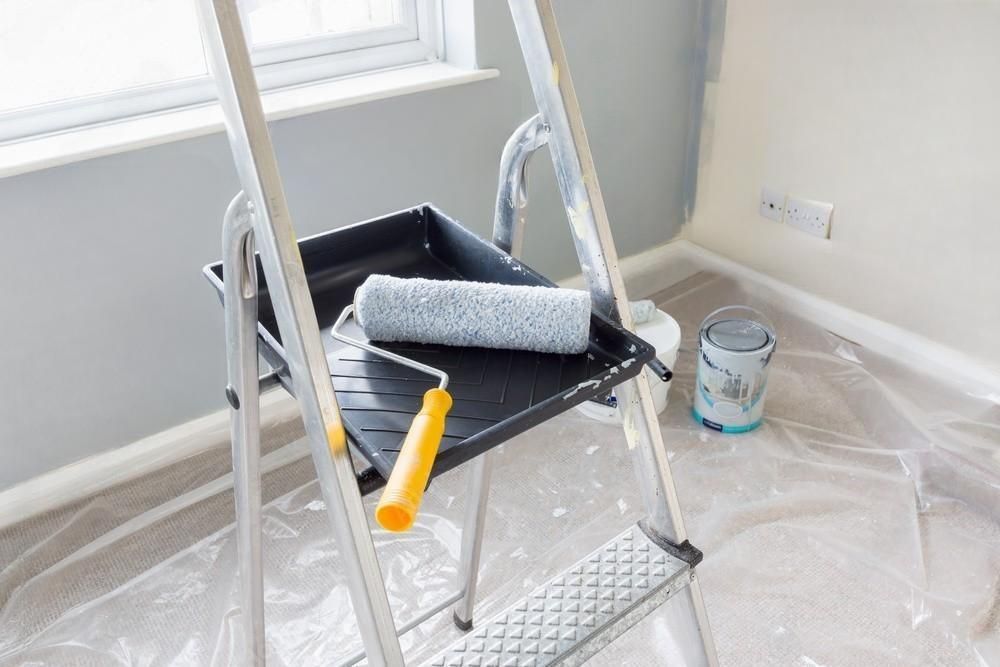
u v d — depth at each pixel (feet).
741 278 7.01
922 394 5.70
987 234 5.27
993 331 5.47
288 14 5.10
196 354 5.21
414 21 5.55
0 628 4.37
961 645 4.11
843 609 4.32
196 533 4.91
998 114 4.96
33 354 4.66
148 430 5.24
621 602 2.87
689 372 6.19
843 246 6.18
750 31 6.18
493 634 2.80
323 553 4.76
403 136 5.36
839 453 5.35
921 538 4.71
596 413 5.65
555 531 4.86
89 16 4.46
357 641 4.28
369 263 3.03
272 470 5.36
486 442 2.11
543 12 2.31
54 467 5.00
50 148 4.33
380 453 2.07
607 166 6.61
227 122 1.82
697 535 4.77
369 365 2.50
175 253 4.86
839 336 6.39
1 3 4.23
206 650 4.24
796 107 6.08
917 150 5.45
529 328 2.42
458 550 4.76
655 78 6.52
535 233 6.44
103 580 4.62
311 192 5.14
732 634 4.22
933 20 5.08
